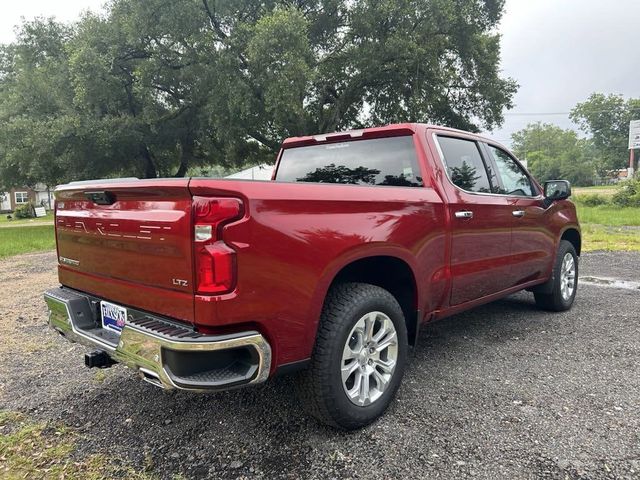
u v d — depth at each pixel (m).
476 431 2.61
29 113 22.97
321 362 2.45
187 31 17.47
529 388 3.14
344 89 21.34
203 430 2.72
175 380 2.05
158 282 2.27
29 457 2.48
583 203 28.30
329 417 2.52
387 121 22.69
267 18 15.92
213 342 2.02
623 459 2.30
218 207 2.03
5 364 3.83
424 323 3.29
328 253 2.42
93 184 2.60
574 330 4.38
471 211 3.48
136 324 2.27
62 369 3.72
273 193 2.22
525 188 4.49
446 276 3.28
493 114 23.50
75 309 2.81
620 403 2.88
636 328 4.38
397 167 3.44
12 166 23.86
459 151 3.69
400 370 2.89
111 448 2.55
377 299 2.69
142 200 2.31
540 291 4.87
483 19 21.31
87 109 20.17
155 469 2.35
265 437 2.62
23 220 36.91
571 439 2.49
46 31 23.98
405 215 2.91
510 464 2.29
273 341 2.24
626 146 52.44
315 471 2.29
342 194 2.55
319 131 21.00
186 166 26.55
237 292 2.07
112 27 18.64
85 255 2.82
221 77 17.41
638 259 8.71
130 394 3.23
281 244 2.22
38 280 7.67
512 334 4.31
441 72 19.05
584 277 7.04
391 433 2.62
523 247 4.21
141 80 18.84
